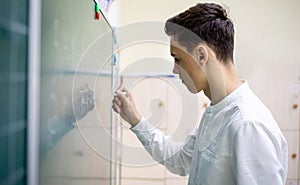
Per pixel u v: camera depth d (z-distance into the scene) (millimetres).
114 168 1323
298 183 1694
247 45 1675
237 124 736
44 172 377
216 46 792
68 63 499
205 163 815
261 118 737
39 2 329
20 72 304
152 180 1581
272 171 688
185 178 1574
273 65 1683
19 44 299
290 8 1674
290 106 1697
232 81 837
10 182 288
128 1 1642
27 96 318
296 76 1688
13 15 284
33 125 326
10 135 286
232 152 742
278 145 721
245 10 1668
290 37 1681
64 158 495
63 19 452
